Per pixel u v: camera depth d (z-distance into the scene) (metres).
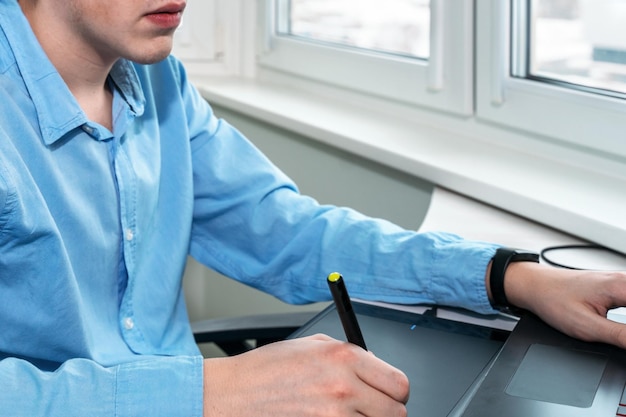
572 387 0.67
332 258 0.99
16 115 0.84
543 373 0.70
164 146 1.04
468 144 1.43
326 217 1.02
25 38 0.85
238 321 1.06
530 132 1.35
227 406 0.68
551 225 1.11
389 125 1.56
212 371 0.70
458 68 1.44
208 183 1.07
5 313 0.83
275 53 1.93
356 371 0.67
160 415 0.67
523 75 1.38
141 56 0.83
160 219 1.02
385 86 1.62
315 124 1.57
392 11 1.63
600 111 1.22
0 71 0.85
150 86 1.02
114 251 0.93
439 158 1.34
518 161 1.32
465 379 0.74
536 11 1.35
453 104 1.47
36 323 0.83
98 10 0.81
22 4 0.88
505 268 0.87
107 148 0.92
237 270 1.07
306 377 0.67
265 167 1.09
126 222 0.93
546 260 0.99
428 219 1.16
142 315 0.97
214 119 1.12
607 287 0.79
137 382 0.69
